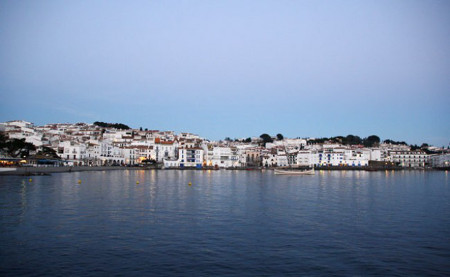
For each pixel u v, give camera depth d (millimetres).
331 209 55625
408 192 83875
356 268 29312
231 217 48312
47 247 34031
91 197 68312
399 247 34719
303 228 42000
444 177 166250
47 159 181875
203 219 46875
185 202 62625
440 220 47062
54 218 46750
